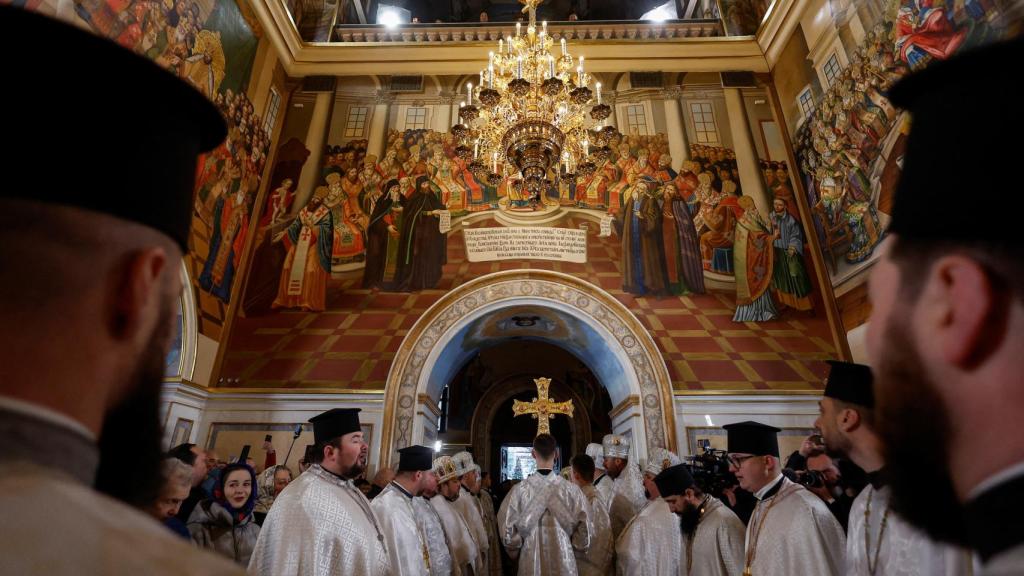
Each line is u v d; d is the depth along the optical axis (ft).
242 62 31.09
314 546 8.73
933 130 1.78
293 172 33.99
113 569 1.29
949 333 1.60
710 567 11.87
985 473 1.49
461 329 30.53
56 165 1.58
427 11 56.70
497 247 32.65
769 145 34.99
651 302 31.07
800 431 27.40
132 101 1.84
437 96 37.04
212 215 28.35
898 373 1.79
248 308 30.35
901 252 1.86
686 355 29.50
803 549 8.53
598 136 21.77
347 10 43.68
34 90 1.59
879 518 6.57
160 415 1.92
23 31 1.62
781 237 32.22
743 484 10.15
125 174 1.79
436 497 17.98
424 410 28.71
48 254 1.56
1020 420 1.44
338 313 30.53
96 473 1.74
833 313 29.99
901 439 1.76
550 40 24.11
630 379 28.99
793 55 34.58
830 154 30.94
